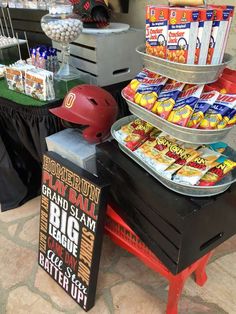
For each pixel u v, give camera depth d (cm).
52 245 127
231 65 137
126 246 121
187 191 90
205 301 124
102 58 138
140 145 105
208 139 84
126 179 104
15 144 167
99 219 104
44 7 161
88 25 141
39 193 185
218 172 90
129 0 159
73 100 116
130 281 133
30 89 133
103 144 115
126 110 157
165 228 93
